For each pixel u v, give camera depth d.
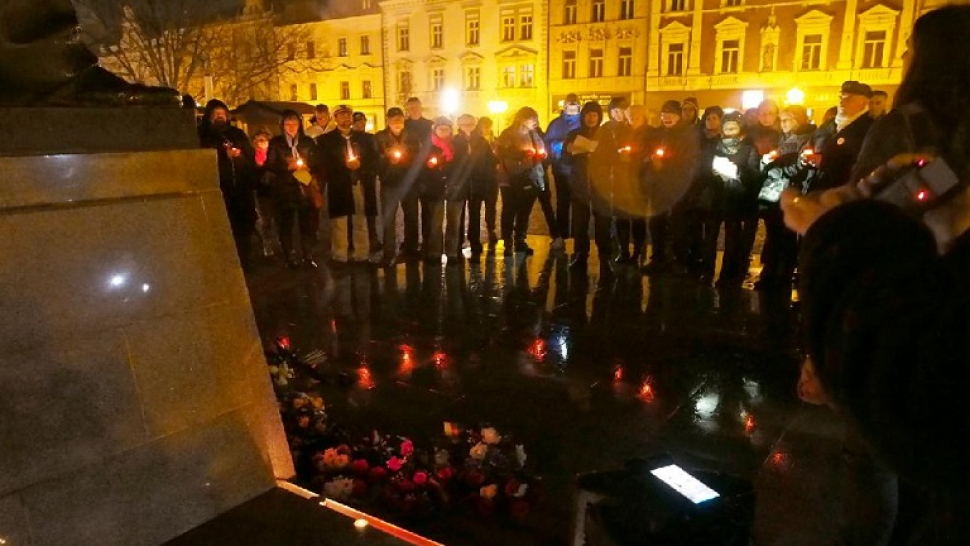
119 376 2.29
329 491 2.95
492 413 3.96
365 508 2.93
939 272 0.86
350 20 42.09
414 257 8.53
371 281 7.32
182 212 2.51
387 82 41.56
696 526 1.93
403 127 7.99
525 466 3.32
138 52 27.86
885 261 0.89
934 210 1.12
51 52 2.33
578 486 2.15
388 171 7.87
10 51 2.26
